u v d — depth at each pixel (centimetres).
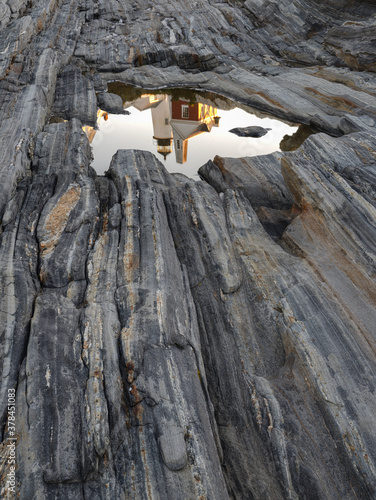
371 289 682
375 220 799
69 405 476
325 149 1082
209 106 1608
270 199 1012
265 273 734
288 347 615
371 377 548
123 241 745
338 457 497
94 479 438
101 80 1736
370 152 1055
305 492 467
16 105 1262
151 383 516
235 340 653
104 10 2238
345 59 1719
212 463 465
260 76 1759
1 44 1539
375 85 1527
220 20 2120
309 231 827
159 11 2231
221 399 570
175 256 759
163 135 1363
